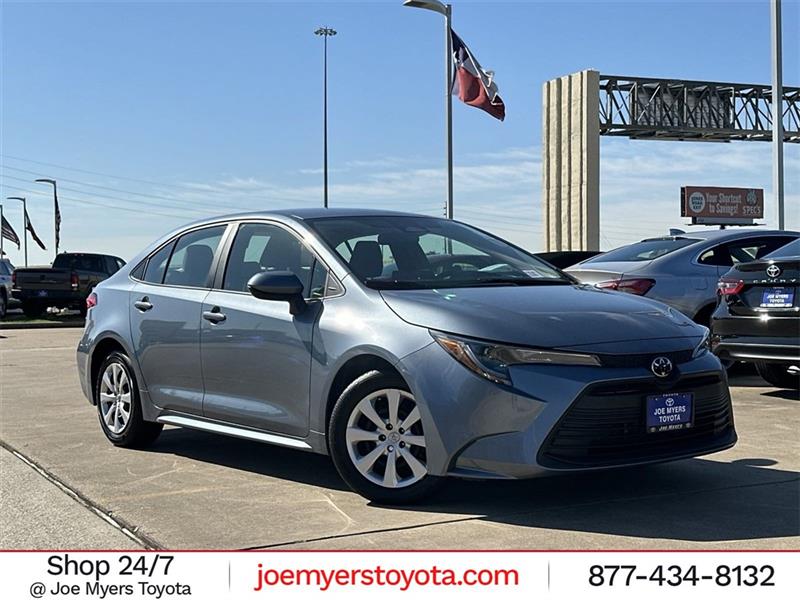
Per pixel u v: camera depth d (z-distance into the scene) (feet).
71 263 82.94
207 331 18.99
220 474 18.78
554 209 108.06
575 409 14.26
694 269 30.25
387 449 15.69
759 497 16.24
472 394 14.47
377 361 15.81
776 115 55.67
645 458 14.69
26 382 34.60
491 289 16.78
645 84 111.34
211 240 20.39
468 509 15.64
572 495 16.46
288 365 17.10
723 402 15.98
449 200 63.62
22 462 20.30
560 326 14.93
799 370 24.58
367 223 18.90
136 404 21.13
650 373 14.71
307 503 16.30
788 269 24.50
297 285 16.88
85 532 15.02
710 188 159.02
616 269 30.50
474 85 63.93
